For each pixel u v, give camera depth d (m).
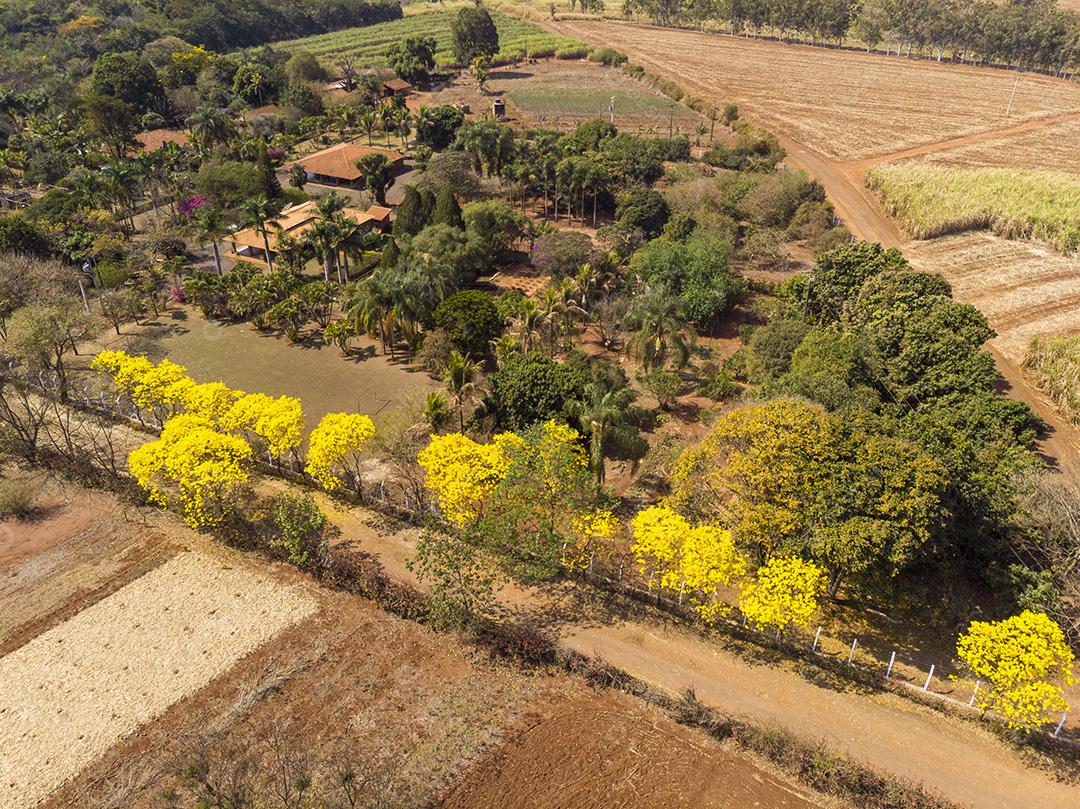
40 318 60.69
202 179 98.31
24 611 40.47
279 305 69.88
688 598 41.31
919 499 35.62
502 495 41.19
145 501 49.00
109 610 40.56
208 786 29.02
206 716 34.47
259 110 146.00
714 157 121.62
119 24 186.75
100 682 36.31
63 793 31.22
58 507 48.66
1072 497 40.19
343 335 66.69
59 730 33.97
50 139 112.88
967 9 194.50
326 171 111.56
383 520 47.41
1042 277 81.31
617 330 68.31
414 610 40.09
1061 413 59.59
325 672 36.81
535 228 91.25
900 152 131.00
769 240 87.50
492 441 52.25
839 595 41.59
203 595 41.59
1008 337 70.19
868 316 61.28
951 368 54.03
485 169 107.38
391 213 94.88
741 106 158.38
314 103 142.12
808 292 67.62
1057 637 32.12
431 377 63.91
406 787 31.22
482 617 40.03
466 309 62.84
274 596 41.59
